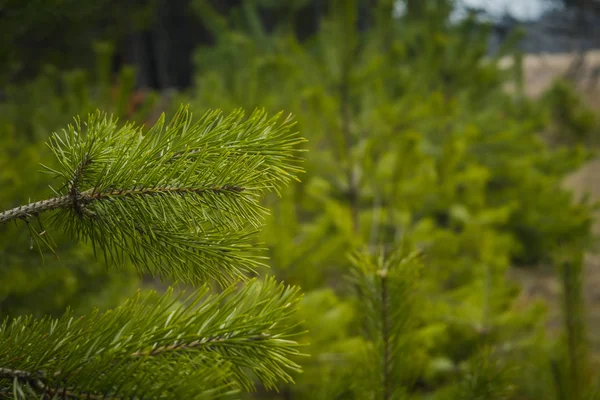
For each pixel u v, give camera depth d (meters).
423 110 4.10
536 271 6.53
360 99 4.16
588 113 14.85
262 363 0.64
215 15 7.22
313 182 3.62
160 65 19.11
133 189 0.70
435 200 4.60
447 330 2.73
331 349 2.20
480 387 1.28
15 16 2.12
